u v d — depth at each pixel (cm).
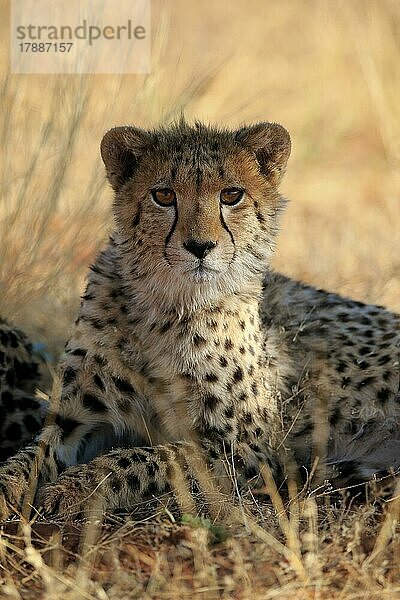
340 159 2028
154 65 1453
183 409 945
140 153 955
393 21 2081
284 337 1051
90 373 945
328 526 841
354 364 1059
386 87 2011
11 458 891
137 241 937
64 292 1264
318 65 2267
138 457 879
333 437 1046
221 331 947
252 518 838
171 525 796
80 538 809
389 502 863
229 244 926
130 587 731
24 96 1409
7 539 811
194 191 915
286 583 743
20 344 1080
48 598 703
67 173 1371
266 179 980
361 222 1748
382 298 1421
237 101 2030
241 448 936
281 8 2673
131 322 948
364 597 725
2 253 1230
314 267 1533
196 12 2733
